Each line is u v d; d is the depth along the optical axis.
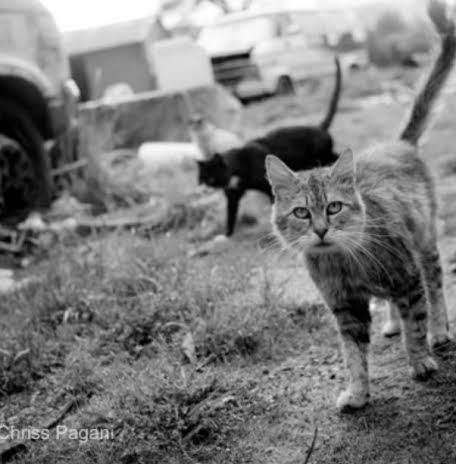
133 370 0.95
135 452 0.80
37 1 1.87
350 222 0.83
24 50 1.81
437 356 0.91
